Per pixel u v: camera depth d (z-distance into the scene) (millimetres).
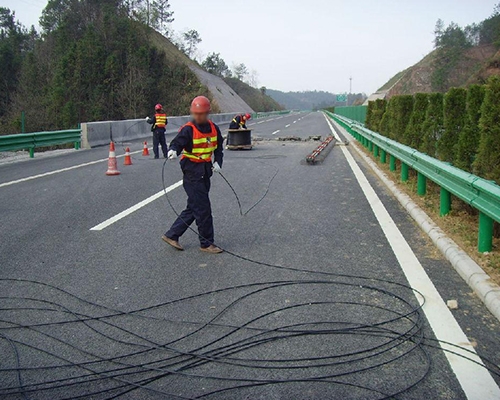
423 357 3660
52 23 69688
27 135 16922
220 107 66250
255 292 4965
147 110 50031
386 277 5289
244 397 3213
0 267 5793
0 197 9984
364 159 15828
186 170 6160
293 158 16531
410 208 8109
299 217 8062
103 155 18031
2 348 3916
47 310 4613
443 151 8523
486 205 5266
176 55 73562
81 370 3586
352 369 3523
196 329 4188
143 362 3684
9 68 54562
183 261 5969
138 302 4762
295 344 3898
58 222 7887
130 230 7375
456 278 5211
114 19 57625
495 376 3395
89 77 48250
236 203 9203
